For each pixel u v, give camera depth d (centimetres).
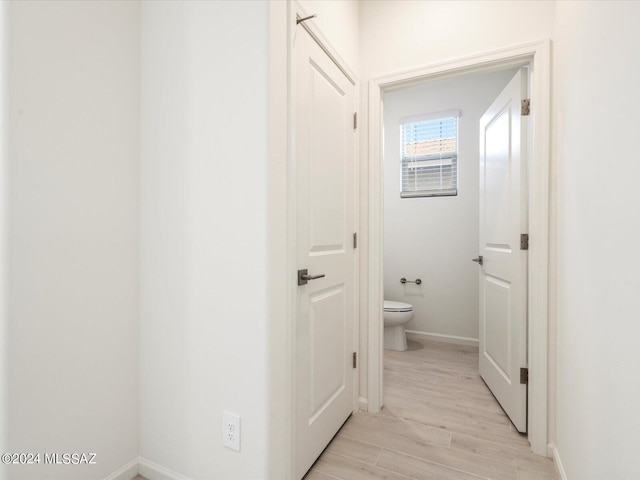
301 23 137
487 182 223
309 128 145
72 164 118
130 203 138
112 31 130
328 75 162
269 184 112
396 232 356
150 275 138
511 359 183
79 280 121
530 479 141
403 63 190
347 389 185
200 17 124
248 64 114
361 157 200
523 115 171
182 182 129
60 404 116
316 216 152
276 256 116
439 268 337
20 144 104
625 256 82
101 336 128
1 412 103
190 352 128
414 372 256
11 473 104
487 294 225
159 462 136
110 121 130
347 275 185
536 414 158
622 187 84
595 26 103
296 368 133
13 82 103
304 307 140
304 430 140
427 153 344
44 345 111
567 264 133
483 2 172
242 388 117
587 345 108
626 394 81
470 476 142
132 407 140
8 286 103
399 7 191
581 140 117
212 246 122
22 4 104
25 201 106
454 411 197
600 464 96
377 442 166
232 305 118
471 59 172
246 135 115
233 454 118
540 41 158
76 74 119
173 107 131
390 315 299
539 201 158
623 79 83
